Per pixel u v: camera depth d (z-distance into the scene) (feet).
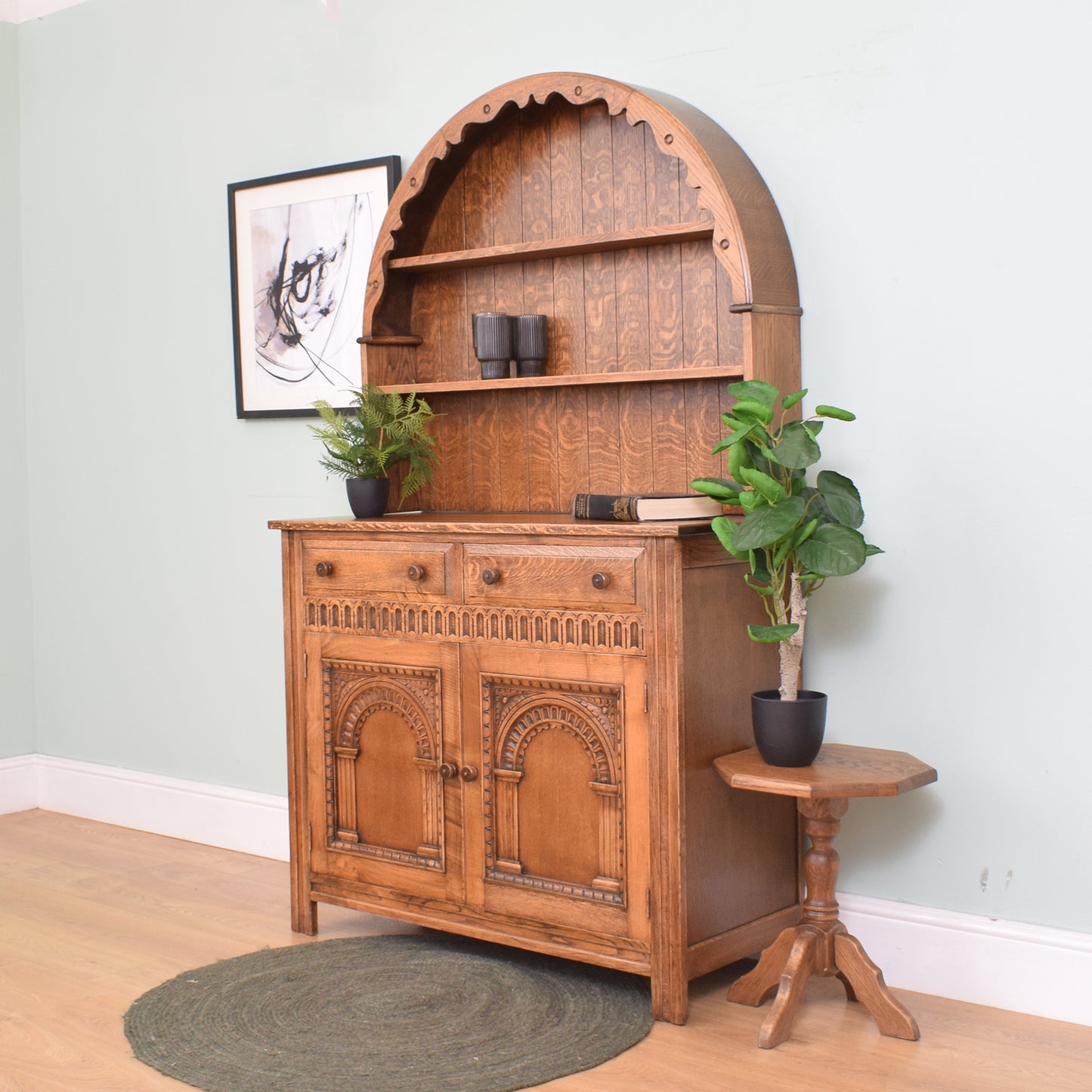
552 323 11.28
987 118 9.18
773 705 8.92
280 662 13.51
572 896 9.50
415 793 10.37
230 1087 8.21
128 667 14.89
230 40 13.50
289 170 13.16
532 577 9.55
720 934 9.39
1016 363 9.16
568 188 11.10
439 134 11.14
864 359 9.78
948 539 9.50
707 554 9.20
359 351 12.60
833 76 9.80
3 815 15.46
